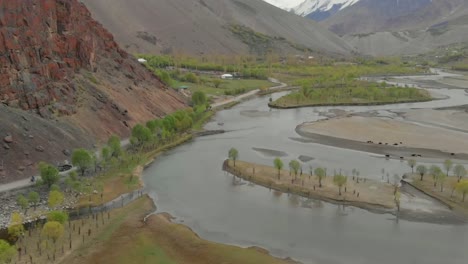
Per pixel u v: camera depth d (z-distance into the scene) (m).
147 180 114.50
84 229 83.81
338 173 118.81
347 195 102.69
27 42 135.38
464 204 97.25
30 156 108.62
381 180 113.56
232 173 120.31
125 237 81.06
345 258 75.06
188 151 142.50
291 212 94.62
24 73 129.38
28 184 100.31
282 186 109.25
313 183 110.50
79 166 109.31
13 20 132.75
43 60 140.12
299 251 77.44
